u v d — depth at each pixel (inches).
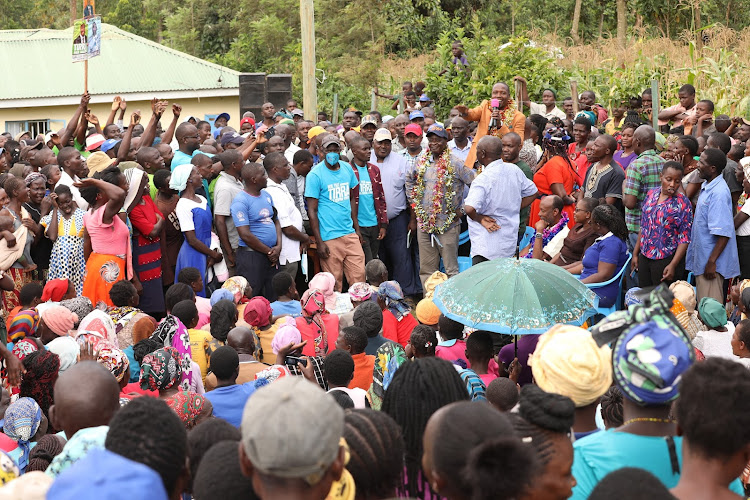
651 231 298.0
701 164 301.3
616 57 722.8
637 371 106.4
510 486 80.2
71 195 317.4
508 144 350.0
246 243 338.0
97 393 130.8
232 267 347.6
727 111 561.9
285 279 297.9
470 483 83.0
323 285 309.3
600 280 282.8
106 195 304.2
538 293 208.8
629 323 111.4
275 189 352.5
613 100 645.9
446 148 364.2
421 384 120.8
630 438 109.4
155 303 328.2
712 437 91.2
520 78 569.9
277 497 80.9
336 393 177.2
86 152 414.6
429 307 269.4
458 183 363.9
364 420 104.8
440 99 658.8
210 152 371.2
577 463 113.1
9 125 876.0
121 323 258.4
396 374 124.1
